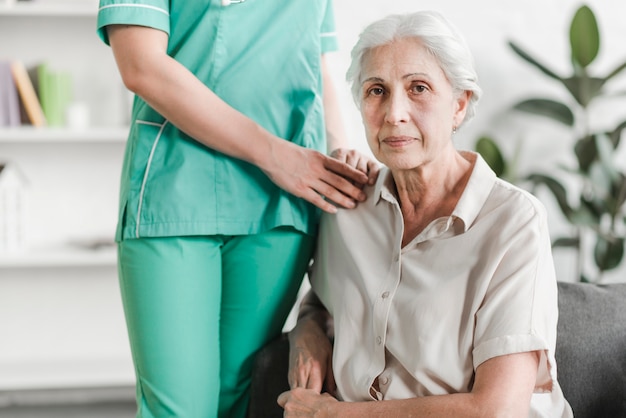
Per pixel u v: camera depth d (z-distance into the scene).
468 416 1.32
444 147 1.46
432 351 1.42
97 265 3.39
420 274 1.47
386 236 1.56
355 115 3.31
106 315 3.41
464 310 1.42
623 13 3.43
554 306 1.39
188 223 1.59
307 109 1.71
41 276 3.36
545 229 1.42
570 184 3.45
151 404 1.63
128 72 1.54
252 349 1.72
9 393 3.43
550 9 3.39
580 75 3.14
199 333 1.63
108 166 3.34
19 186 3.09
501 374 1.33
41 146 3.30
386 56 1.43
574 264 3.44
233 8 1.61
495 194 1.45
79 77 3.28
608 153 3.13
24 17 3.24
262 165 1.60
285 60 1.66
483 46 3.38
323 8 1.71
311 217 1.71
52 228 3.33
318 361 1.57
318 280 1.69
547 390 1.40
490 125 3.42
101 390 3.48
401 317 1.47
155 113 1.62
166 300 1.60
